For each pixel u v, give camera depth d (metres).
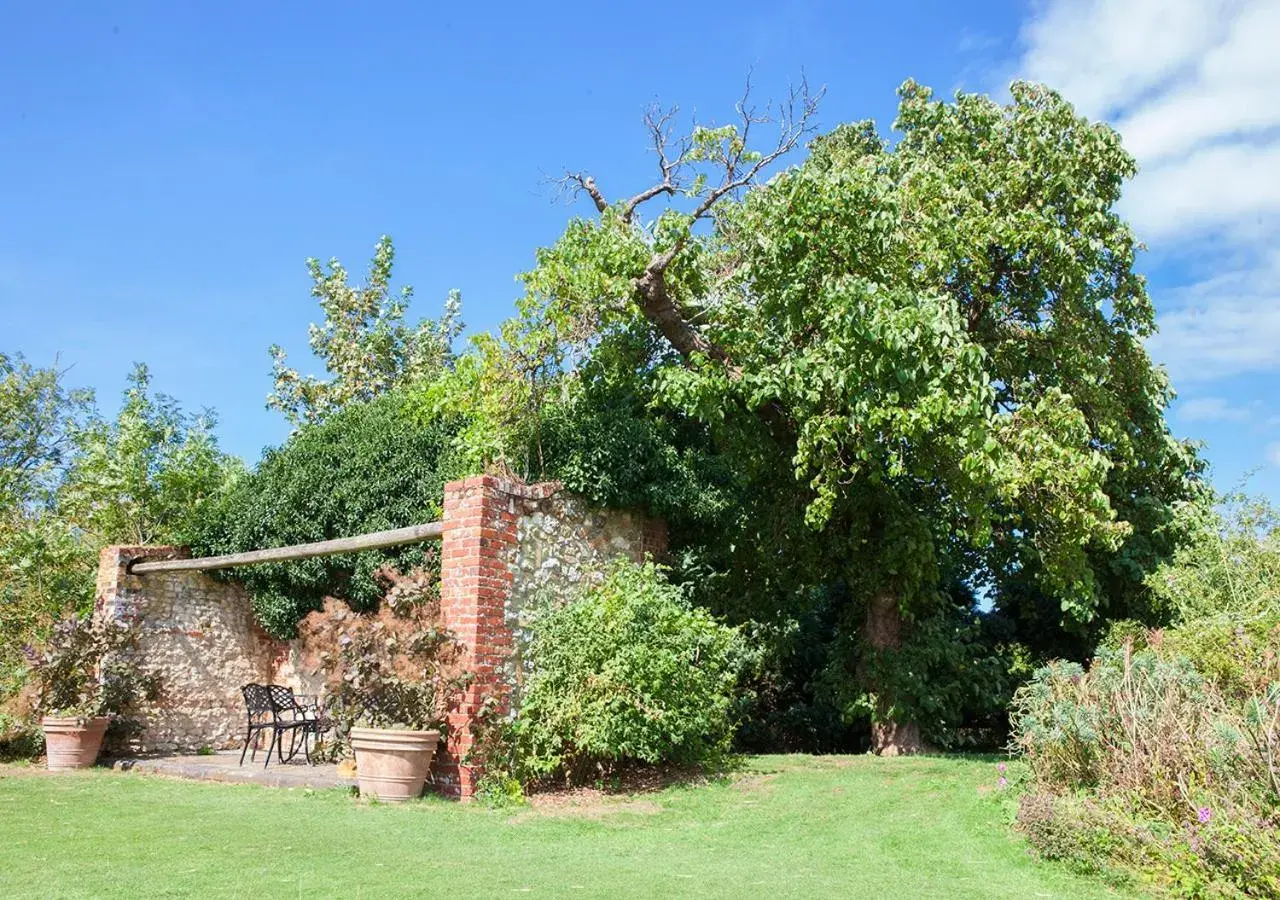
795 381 10.18
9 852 5.40
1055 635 15.53
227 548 12.38
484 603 8.12
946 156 13.08
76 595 14.42
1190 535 13.34
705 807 7.57
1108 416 12.33
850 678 12.53
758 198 11.23
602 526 10.10
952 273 11.84
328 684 8.30
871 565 12.22
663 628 8.91
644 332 12.53
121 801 7.71
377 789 7.66
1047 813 5.75
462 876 4.96
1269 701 5.92
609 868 5.33
